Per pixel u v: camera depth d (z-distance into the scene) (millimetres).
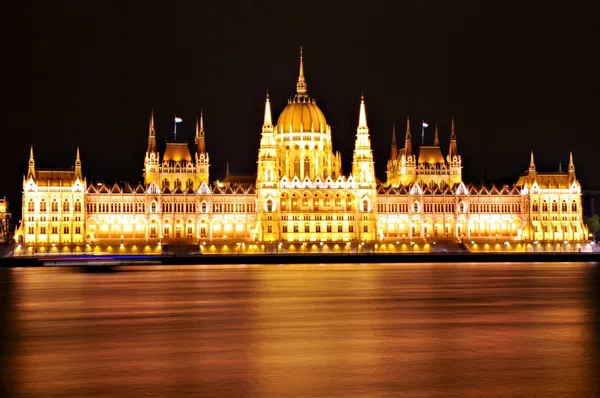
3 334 110312
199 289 172250
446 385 80625
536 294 159875
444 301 147500
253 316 127188
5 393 78312
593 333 109062
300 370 87250
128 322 121125
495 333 109312
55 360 92812
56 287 178500
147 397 76562
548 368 87500
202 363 90875
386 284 184000
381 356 94188
